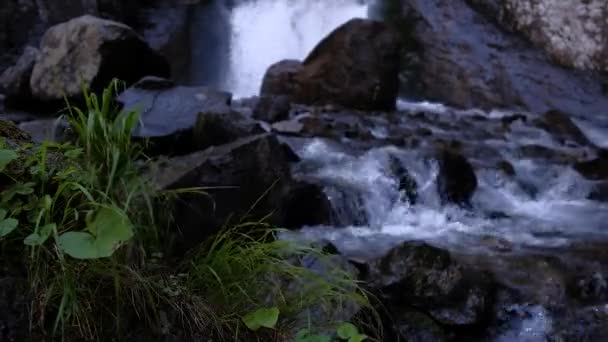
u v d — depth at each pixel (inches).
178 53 471.2
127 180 100.2
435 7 471.5
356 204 211.5
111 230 87.0
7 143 106.1
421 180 234.4
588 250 188.9
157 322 96.0
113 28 285.1
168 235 117.9
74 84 279.9
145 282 95.3
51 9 429.1
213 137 216.2
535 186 256.8
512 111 404.2
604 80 426.6
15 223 86.9
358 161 241.4
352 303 120.4
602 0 430.0
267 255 116.3
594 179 267.0
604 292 162.7
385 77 370.3
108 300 92.6
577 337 146.9
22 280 88.7
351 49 369.1
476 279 149.0
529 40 455.2
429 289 143.6
